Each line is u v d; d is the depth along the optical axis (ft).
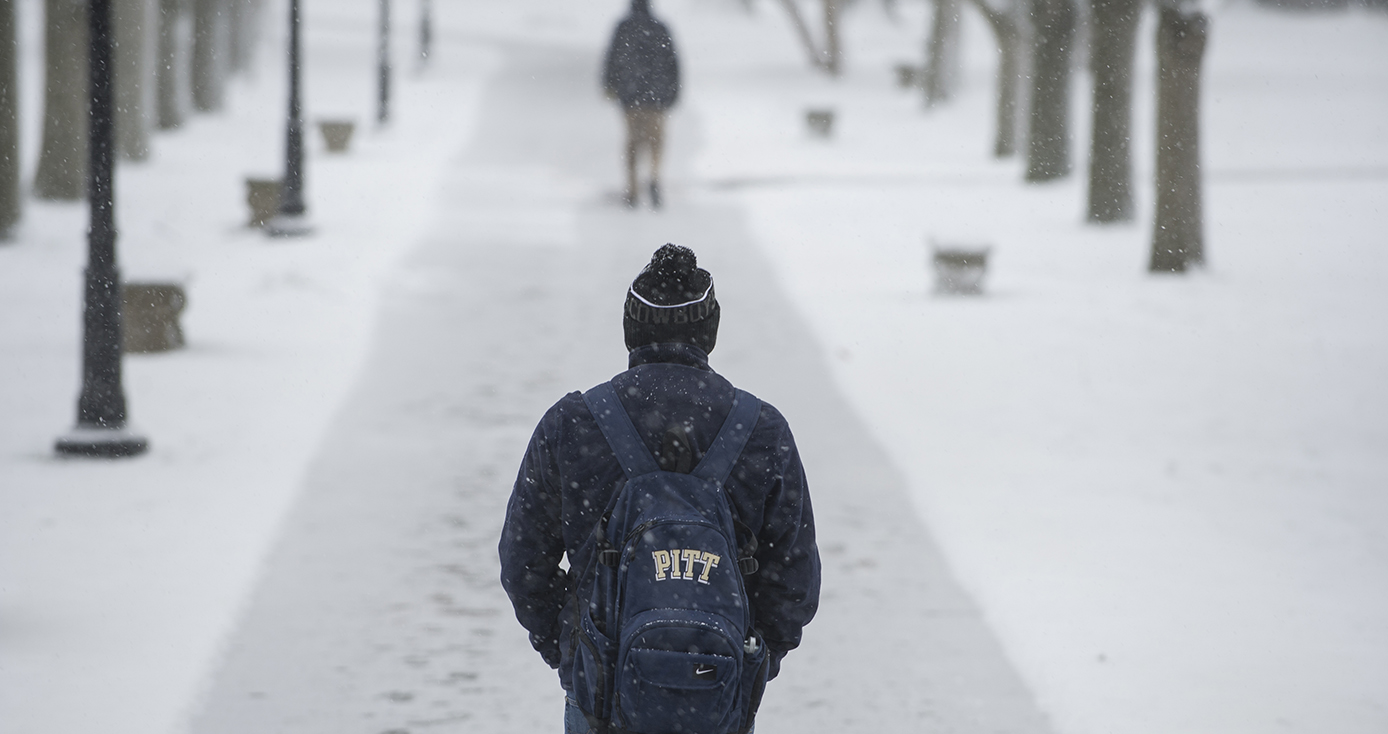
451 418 97.40
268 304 137.49
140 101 251.80
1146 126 335.67
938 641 59.67
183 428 93.50
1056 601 64.49
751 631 29.94
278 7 652.89
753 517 29.63
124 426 87.97
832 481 84.33
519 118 327.88
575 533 29.91
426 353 118.21
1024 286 157.17
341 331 126.21
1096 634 60.44
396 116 329.11
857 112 368.07
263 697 52.75
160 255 164.86
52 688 52.75
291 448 88.89
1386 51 484.74
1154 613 63.10
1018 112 287.89
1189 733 50.55
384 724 50.83
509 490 81.05
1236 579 67.92
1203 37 162.09
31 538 70.79
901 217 208.13
